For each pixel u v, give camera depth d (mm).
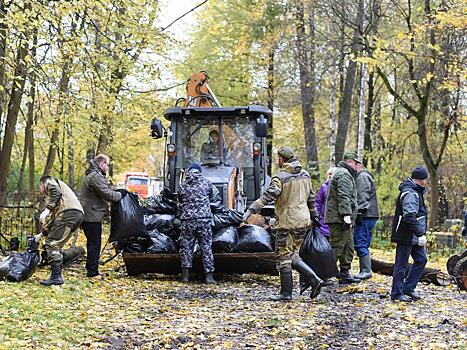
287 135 32594
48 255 9898
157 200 12203
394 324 7781
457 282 10352
